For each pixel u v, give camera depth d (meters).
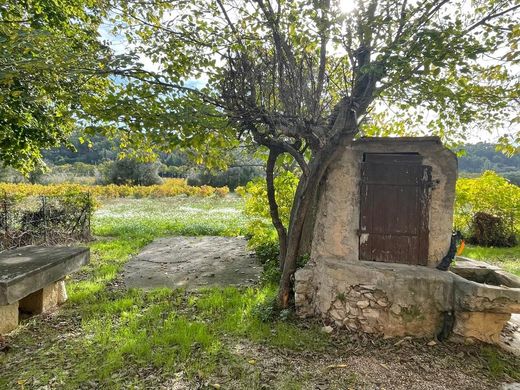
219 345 3.58
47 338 3.79
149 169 31.98
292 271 4.53
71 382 2.96
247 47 4.56
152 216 15.66
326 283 4.11
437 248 3.99
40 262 4.36
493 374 3.15
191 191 26.70
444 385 2.98
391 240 4.08
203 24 4.49
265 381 2.99
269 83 4.61
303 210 4.35
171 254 8.12
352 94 4.05
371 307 3.84
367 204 4.14
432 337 3.73
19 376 3.06
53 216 9.56
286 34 4.24
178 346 3.55
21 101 4.82
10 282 3.62
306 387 2.91
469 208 10.52
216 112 4.16
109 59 3.81
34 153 7.97
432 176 4.00
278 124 4.23
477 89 4.54
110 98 3.74
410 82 3.96
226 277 6.28
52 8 6.25
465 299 3.54
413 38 3.40
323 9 3.44
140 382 2.96
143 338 3.70
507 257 8.41
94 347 3.57
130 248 8.59
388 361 3.33
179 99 4.05
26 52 3.71
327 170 4.27
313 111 4.32
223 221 13.93
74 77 3.99
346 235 4.18
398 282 3.75
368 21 3.39
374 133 6.12
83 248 5.22
